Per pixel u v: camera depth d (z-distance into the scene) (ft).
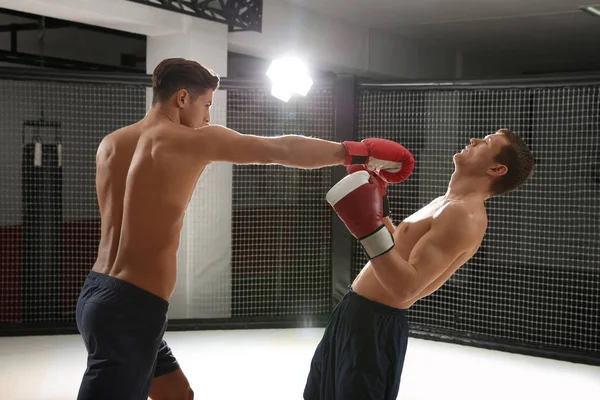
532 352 14.23
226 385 11.93
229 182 17.78
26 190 16.71
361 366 6.47
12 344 14.47
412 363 13.55
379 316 6.50
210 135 6.46
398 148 6.70
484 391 11.91
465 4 21.83
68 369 12.78
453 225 6.20
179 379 8.08
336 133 16.02
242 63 21.95
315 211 17.72
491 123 24.03
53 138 17.17
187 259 17.35
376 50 26.48
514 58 33.96
